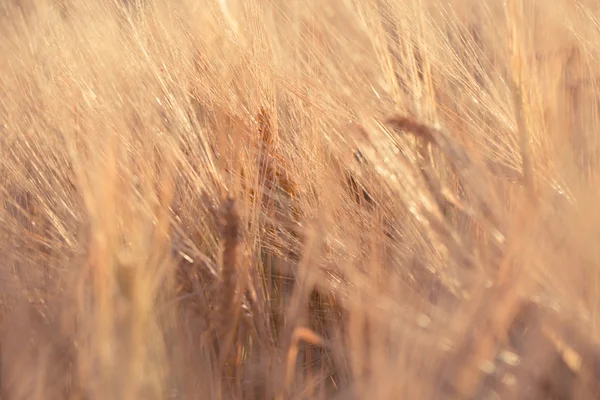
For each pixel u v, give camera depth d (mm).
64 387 749
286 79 998
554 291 743
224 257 816
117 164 839
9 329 768
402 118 826
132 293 720
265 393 813
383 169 877
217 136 977
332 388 814
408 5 1006
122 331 712
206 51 1051
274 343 860
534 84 864
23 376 725
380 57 984
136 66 988
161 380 736
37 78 1026
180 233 898
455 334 712
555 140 803
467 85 973
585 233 741
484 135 915
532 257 735
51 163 949
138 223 776
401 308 747
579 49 909
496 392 726
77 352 750
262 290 900
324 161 938
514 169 846
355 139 907
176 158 918
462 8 1082
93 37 1027
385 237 855
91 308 754
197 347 822
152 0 1131
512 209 804
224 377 814
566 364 730
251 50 1020
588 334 727
